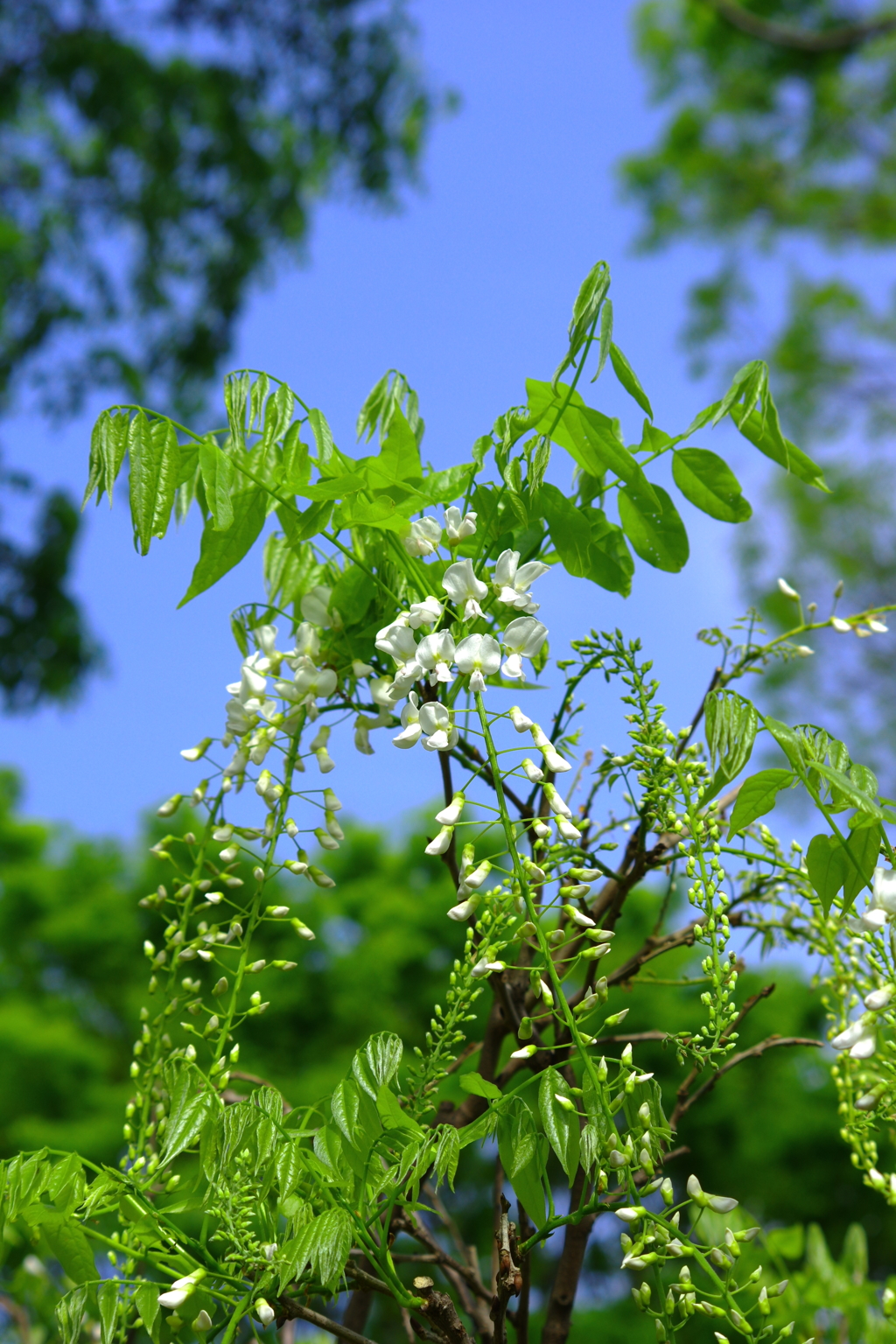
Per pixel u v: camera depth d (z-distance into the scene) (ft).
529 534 6.24
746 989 14.92
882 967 5.62
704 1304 5.45
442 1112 6.43
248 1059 28.43
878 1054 5.65
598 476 6.21
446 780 6.25
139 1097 5.99
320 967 30.14
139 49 33.63
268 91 34.04
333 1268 5.44
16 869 36.01
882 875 5.62
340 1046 29.22
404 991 30.86
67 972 33.68
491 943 5.81
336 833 6.08
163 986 6.08
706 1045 5.65
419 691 5.98
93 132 35.24
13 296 34.53
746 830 6.25
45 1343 7.07
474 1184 24.89
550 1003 5.61
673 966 26.07
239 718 6.09
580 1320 24.93
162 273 35.68
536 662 6.33
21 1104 29.14
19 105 34.50
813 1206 27.89
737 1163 28.45
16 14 31.89
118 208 35.09
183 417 35.78
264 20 32.53
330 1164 5.58
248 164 34.06
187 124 34.24
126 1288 5.65
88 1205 5.63
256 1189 5.57
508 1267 5.59
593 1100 5.49
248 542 6.10
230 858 6.10
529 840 5.93
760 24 29.81
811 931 6.56
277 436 5.97
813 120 42.55
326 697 6.11
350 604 6.20
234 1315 5.54
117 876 35.65
